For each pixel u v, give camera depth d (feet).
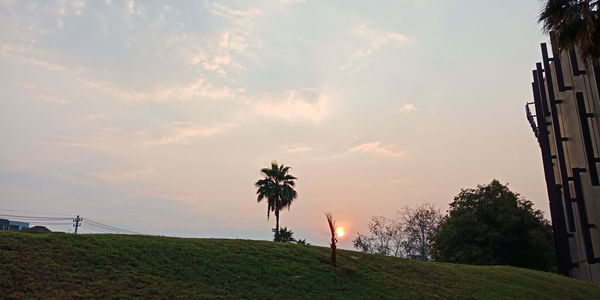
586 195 96.99
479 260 129.90
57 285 40.52
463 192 145.69
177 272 49.11
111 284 42.78
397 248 213.25
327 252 69.97
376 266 68.49
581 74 96.02
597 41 53.42
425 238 209.97
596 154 90.68
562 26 54.60
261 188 176.04
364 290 55.77
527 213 135.85
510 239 129.70
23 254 45.19
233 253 59.52
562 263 110.83
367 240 215.92
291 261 61.41
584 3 53.06
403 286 60.75
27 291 38.50
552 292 74.79
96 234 56.49
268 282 51.96
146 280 45.11
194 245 59.41
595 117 90.12
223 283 48.85
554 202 115.75
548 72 117.19
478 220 136.77
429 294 59.72
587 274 101.81
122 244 53.62
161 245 56.13
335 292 53.16
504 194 138.62
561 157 109.09
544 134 123.75
